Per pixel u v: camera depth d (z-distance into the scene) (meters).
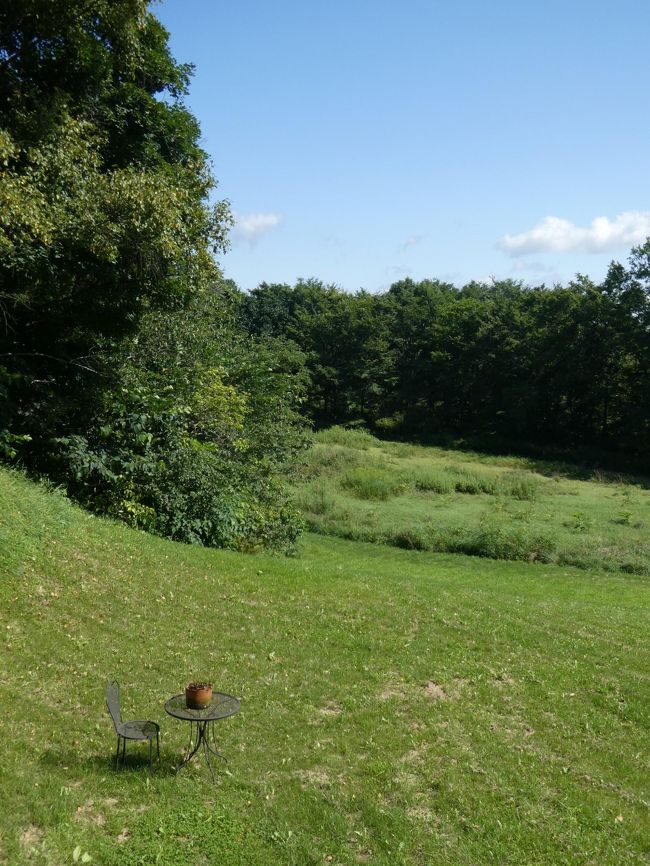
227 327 30.95
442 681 10.83
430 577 23.42
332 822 6.96
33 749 7.59
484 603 15.59
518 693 10.66
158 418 18.56
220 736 8.56
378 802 7.43
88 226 15.73
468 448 68.00
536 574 25.53
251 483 24.08
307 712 9.44
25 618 10.70
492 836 6.95
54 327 18.48
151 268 17.06
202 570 15.02
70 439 17.22
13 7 17.22
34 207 14.48
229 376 26.06
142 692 9.37
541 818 7.35
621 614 16.70
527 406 67.75
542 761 8.63
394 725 9.27
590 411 68.31
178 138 23.00
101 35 19.03
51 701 8.75
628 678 11.59
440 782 7.88
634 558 27.55
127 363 20.14
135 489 18.39
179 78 22.88
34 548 12.76
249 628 12.29
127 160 21.81
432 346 80.88
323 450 49.56
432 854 6.61
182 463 19.17
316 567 18.03
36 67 19.11
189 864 6.16
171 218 16.27
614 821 7.41
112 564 13.71
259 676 10.40
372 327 80.94
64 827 6.36
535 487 43.31
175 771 7.64
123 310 17.95
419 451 62.22
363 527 31.73
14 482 14.66
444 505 38.16
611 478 50.94
